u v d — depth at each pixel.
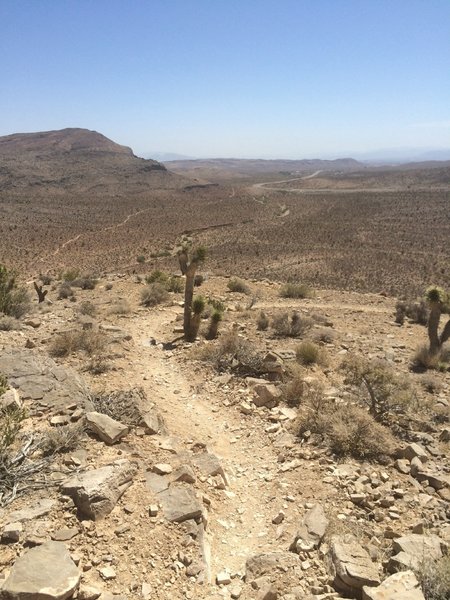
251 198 181.88
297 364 13.26
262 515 7.19
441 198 161.62
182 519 6.16
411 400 11.52
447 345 18.88
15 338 14.60
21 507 5.88
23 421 8.11
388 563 5.73
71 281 32.53
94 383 11.27
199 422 10.46
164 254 76.12
